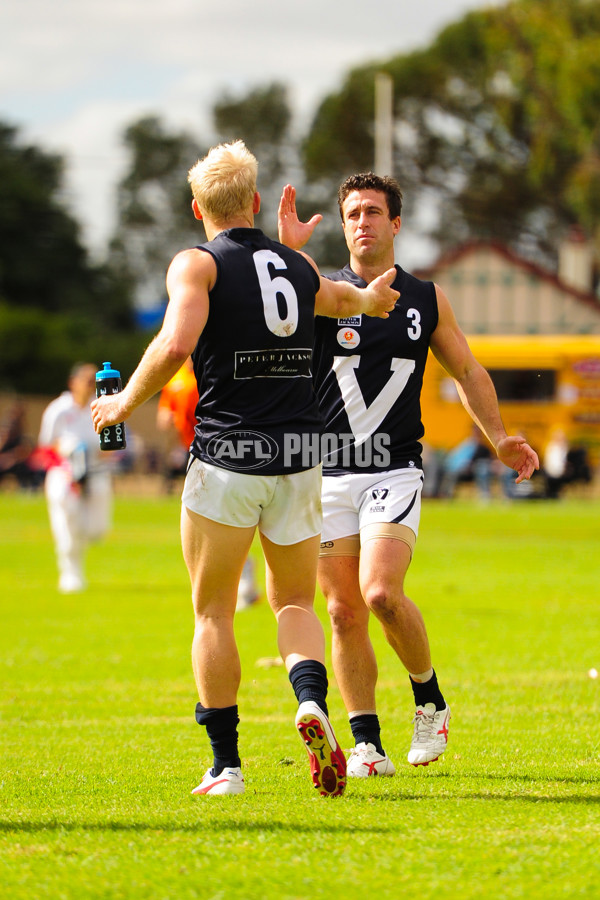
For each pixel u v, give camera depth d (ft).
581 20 595.06
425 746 62.34
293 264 53.62
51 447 168.66
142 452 545.03
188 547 53.16
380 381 63.46
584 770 61.77
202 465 52.19
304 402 53.42
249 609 146.51
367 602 59.77
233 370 51.78
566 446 407.03
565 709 82.38
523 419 426.51
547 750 67.97
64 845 45.75
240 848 44.70
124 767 64.44
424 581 179.32
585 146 586.04
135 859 43.55
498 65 638.53
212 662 53.72
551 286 531.50
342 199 66.18
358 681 62.54
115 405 52.06
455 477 404.77
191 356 53.72
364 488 62.85
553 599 156.15
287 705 85.20
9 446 449.89
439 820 48.83
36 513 345.72
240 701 86.84
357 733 62.08
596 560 215.31
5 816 51.42
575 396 422.82
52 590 169.68
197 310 50.57
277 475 52.19
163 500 413.80
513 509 370.53
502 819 49.01
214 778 54.90
